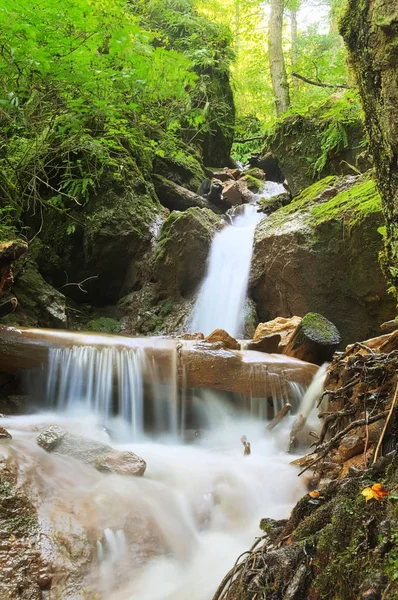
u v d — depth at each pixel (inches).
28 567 85.2
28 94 257.4
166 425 189.9
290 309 293.9
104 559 93.0
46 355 191.0
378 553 48.5
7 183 293.0
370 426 110.7
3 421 159.2
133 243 352.5
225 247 334.0
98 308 370.0
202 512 115.6
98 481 117.0
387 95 73.2
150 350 191.3
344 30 79.6
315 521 61.9
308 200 310.2
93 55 241.0
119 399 191.0
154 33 457.7
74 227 345.1
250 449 165.0
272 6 509.7
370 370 109.8
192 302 331.3
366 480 62.7
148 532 101.9
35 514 97.0
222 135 533.3
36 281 303.7
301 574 55.0
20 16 211.5
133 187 369.1
